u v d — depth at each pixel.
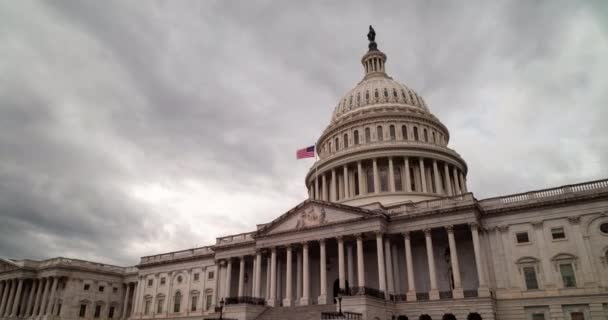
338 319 46.19
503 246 56.09
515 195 57.75
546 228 54.50
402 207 61.88
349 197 81.69
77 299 99.19
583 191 53.75
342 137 92.50
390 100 94.75
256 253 69.31
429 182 81.38
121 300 106.75
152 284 93.00
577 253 51.84
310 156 81.00
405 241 59.50
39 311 99.50
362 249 60.50
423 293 56.16
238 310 59.16
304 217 66.12
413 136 87.94
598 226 51.75
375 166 81.44
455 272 54.72
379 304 52.47
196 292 85.19
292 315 56.25
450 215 57.38
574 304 50.09
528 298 52.34
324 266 61.78
